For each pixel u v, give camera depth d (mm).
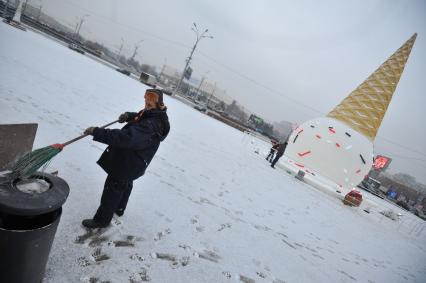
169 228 3453
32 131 2879
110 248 2633
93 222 2760
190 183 5547
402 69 14086
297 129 14953
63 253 2338
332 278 4141
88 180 3723
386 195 51125
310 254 4723
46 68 11633
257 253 3842
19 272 1664
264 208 6141
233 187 6688
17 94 6363
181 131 12062
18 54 12055
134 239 2916
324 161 13992
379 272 5422
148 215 3547
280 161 14031
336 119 14836
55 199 1654
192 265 2910
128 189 3076
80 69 17406
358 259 5688
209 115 37281
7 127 2590
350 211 11898
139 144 2398
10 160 2715
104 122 7305
